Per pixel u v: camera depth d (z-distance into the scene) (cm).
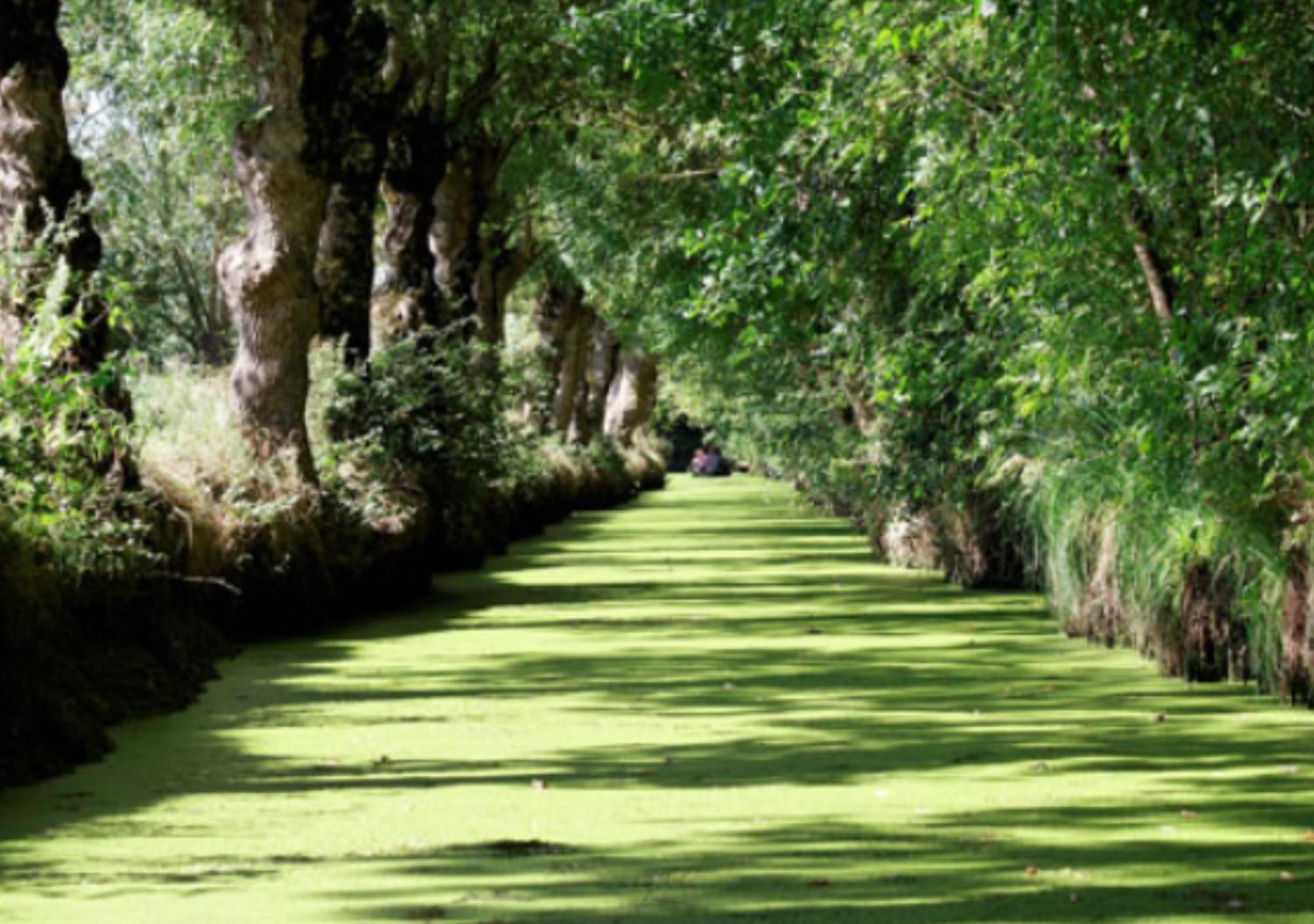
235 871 870
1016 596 2502
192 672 1584
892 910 785
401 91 2647
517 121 3256
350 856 902
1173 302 1394
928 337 2105
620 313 3853
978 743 1245
